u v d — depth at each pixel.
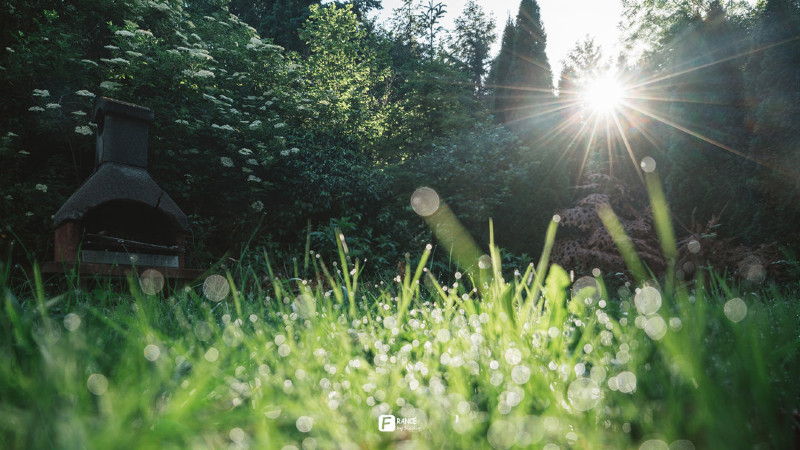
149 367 0.88
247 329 1.33
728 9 16.98
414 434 0.68
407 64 19.12
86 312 1.27
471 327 1.22
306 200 9.00
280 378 0.87
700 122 9.37
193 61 8.82
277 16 20.64
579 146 10.91
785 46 8.50
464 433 0.64
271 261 6.24
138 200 4.83
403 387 0.85
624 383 0.75
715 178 9.20
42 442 0.51
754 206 8.55
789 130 8.23
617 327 1.16
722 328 1.04
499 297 1.18
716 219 7.90
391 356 1.08
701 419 0.61
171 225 5.07
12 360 0.77
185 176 8.38
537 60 19.52
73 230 4.48
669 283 1.24
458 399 0.75
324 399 0.80
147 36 8.64
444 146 11.17
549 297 1.12
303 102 11.23
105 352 0.94
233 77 9.98
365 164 11.20
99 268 3.81
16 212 6.47
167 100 8.50
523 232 9.84
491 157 10.45
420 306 1.51
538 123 11.34
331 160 9.99
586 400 0.72
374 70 18.20
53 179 7.36
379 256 8.30
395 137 16.09
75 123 7.61
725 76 9.30
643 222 8.74
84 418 0.56
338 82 15.62
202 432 0.62
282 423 0.71
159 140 8.13
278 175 9.00
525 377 0.79
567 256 8.88
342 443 0.64
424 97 16.95
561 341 1.03
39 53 7.43
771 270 6.09
